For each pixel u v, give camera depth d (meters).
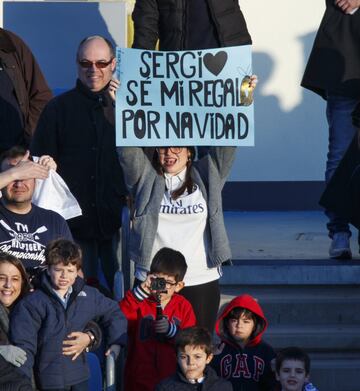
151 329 28.70
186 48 34.12
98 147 33.38
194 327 26.67
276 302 34.53
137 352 28.72
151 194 29.94
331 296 34.97
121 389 29.34
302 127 47.75
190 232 29.88
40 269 28.42
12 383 24.42
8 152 30.05
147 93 30.00
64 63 41.06
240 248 39.44
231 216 47.03
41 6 41.06
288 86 47.59
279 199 47.88
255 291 35.44
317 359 33.50
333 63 36.97
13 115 35.31
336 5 36.94
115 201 33.38
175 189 30.00
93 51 33.28
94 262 33.53
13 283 27.02
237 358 28.70
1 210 29.25
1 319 26.73
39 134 33.59
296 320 34.53
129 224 31.73
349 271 35.50
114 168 33.41
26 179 28.94
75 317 27.05
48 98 36.09
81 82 33.59
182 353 26.39
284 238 41.56
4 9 41.16
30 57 35.97
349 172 36.16
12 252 29.03
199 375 26.47
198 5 34.09
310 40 47.47
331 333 33.66
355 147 36.06
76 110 33.50
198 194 30.02
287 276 35.47
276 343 33.59
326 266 35.53
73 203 31.77
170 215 29.88
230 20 34.19
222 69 30.02
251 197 47.91
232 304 28.59
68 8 41.06
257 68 47.53
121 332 27.55
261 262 36.28
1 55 35.31
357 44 36.84
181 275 28.66
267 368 28.69
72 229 33.28
